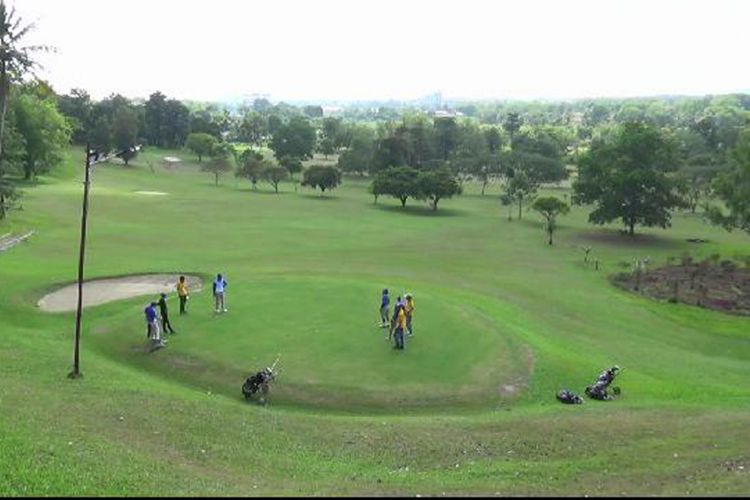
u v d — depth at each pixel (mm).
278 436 20875
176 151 179625
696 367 34062
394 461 19469
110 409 21625
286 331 31594
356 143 151375
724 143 171000
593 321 42344
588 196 89438
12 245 55156
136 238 64562
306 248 64562
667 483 16812
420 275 52656
